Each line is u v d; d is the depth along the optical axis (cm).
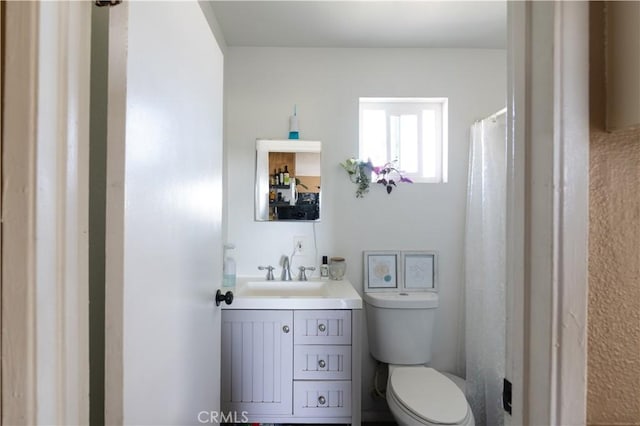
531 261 51
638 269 50
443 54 215
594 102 50
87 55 59
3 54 50
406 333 195
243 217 211
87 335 59
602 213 50
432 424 142
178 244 91
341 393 166
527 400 52
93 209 72
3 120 50
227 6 172
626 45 47
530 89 52
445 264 216
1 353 49
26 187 50
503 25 189
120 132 64
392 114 223
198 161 107
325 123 214
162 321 82
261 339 165
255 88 212
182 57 93
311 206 211
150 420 75
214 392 128
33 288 50
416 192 215
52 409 52
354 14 179
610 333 50
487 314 187
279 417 165
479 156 200
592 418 50
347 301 165
